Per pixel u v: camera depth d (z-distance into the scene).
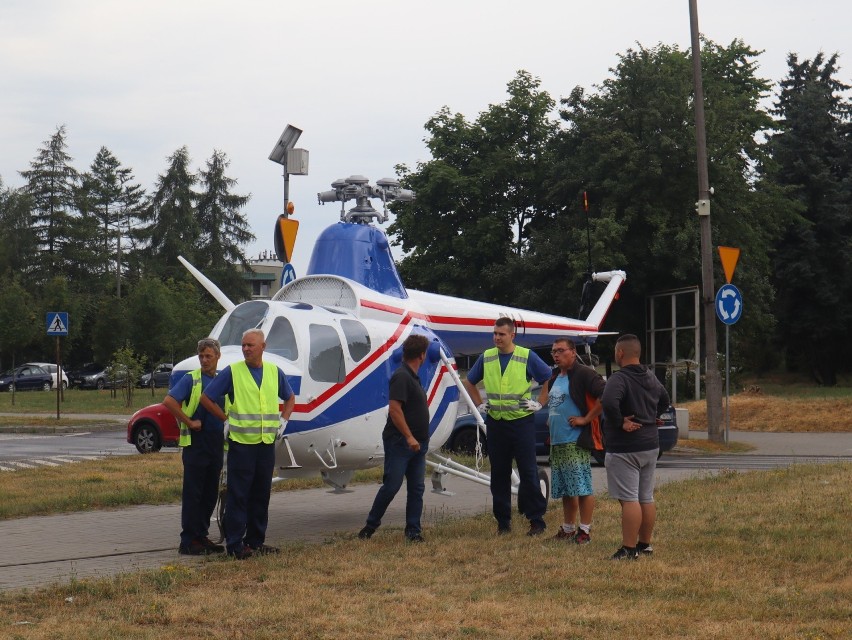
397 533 10.12
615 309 37.19
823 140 51.72
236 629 6.30
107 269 82.94
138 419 20.02
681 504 11.15
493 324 14.29
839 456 19.44
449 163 41.00
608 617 6.47
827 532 9.11
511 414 10.02
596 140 35.62
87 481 14.55
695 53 21.84
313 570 8.19
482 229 39.22
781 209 40.94
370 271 12.12
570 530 9.62
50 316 30.94
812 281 51.34
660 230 34.06
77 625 6.36
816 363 54.88
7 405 41.81
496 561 8.44
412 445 9.59
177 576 7.87
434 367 11.70
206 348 9.42
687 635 6.08
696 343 29.75
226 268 83.12
